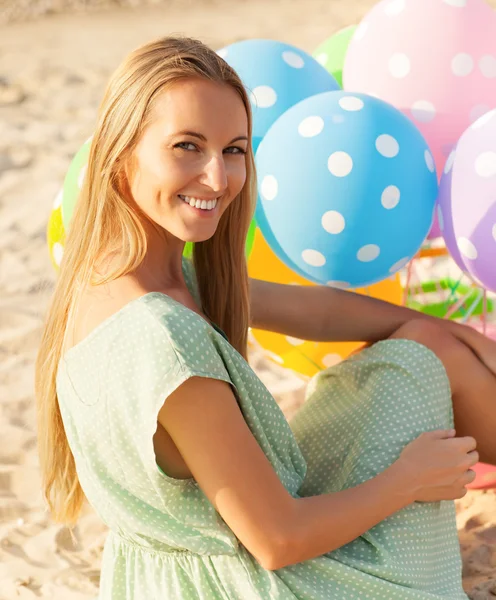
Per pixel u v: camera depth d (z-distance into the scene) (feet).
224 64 5.86
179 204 5.79
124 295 5.80
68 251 6.04
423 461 6.16
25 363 12.53
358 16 36.91
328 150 6.89
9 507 9.18
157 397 5.33
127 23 40.40
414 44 8.32
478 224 6.89
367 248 7.08
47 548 8.50
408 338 7.30
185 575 5.93
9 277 15.28
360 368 7.03
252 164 6.47
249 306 7.14
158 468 5.48
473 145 6.98
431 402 6.72
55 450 6.63
